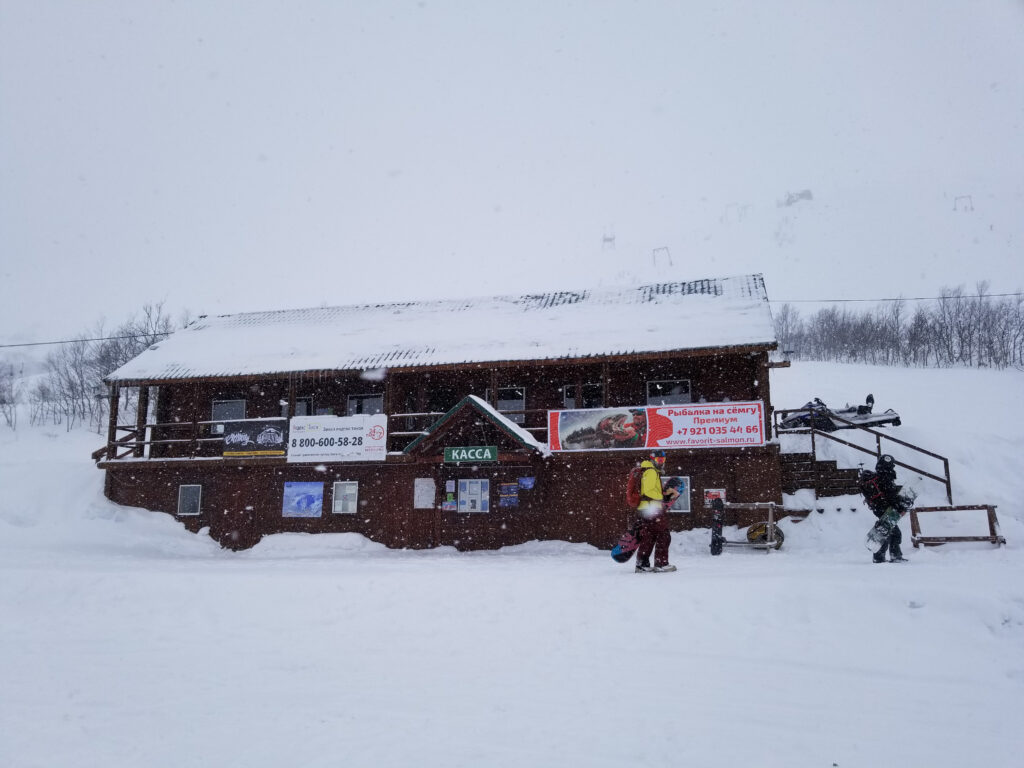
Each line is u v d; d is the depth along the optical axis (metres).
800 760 4.43
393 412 22.80
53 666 6.88
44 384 58.72
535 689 5.81
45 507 22.33
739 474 19.23
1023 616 6.75
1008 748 4.61
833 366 46.91
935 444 20.53
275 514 22.47
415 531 21.47
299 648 7.29
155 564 14.09
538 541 20.69
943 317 58.31
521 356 20.66
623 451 19.62
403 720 5.19
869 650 6.49
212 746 4.78
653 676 6.07
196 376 22.69
